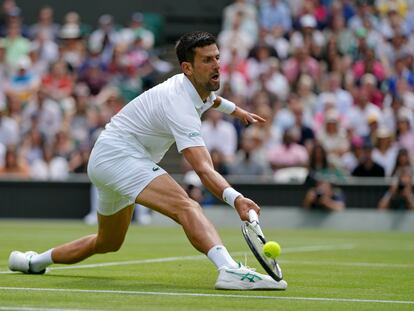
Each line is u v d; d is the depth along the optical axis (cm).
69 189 4641
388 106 4988
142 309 1312
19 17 5997
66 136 4788
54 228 3941
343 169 4475
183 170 4750
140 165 1623
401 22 5562
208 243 1553
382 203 4253
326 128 4528
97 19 6184
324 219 4303
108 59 5353
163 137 1652
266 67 5166
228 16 5622
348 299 1477
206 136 4584
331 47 5238
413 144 4584
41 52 5441
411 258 2497
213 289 1567
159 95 1630
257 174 4416
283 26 5494
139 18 5638
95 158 1666
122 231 1717
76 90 5178
